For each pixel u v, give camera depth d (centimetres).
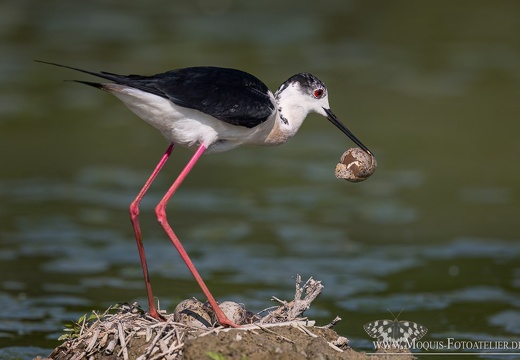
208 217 1484
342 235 1429
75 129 1892
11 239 1376
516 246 1397
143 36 2403
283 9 2684
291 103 1073
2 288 1211
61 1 2738
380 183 1650
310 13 2650
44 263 1304
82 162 1705
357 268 1311
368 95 2055
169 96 923
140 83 921
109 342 870
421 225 1473
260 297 1186
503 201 1572
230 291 1208
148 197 1549
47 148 1772
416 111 1983
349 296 1212
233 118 952
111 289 1214
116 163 1705
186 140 963
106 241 1388
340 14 2644
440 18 2627
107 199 1542
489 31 2502
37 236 1391
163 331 869
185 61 2166
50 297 1185
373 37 2438
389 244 1401
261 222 1473
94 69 2109
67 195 1550
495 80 2164
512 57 2303
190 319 895
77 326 951
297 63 2191
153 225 1460
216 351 823
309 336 863
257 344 839
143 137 1869
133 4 2752
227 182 1641
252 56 2228
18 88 2095
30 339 1055
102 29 2469
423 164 1736
